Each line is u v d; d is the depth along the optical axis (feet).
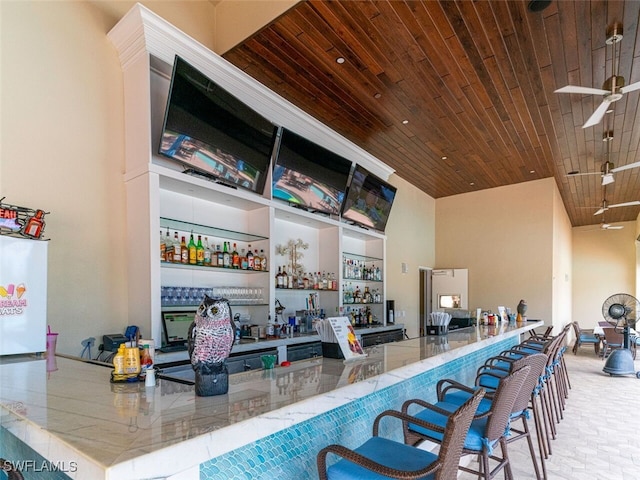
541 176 24.45
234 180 12.21
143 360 5.40
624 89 11.00
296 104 14.55
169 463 2.86
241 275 13.52
